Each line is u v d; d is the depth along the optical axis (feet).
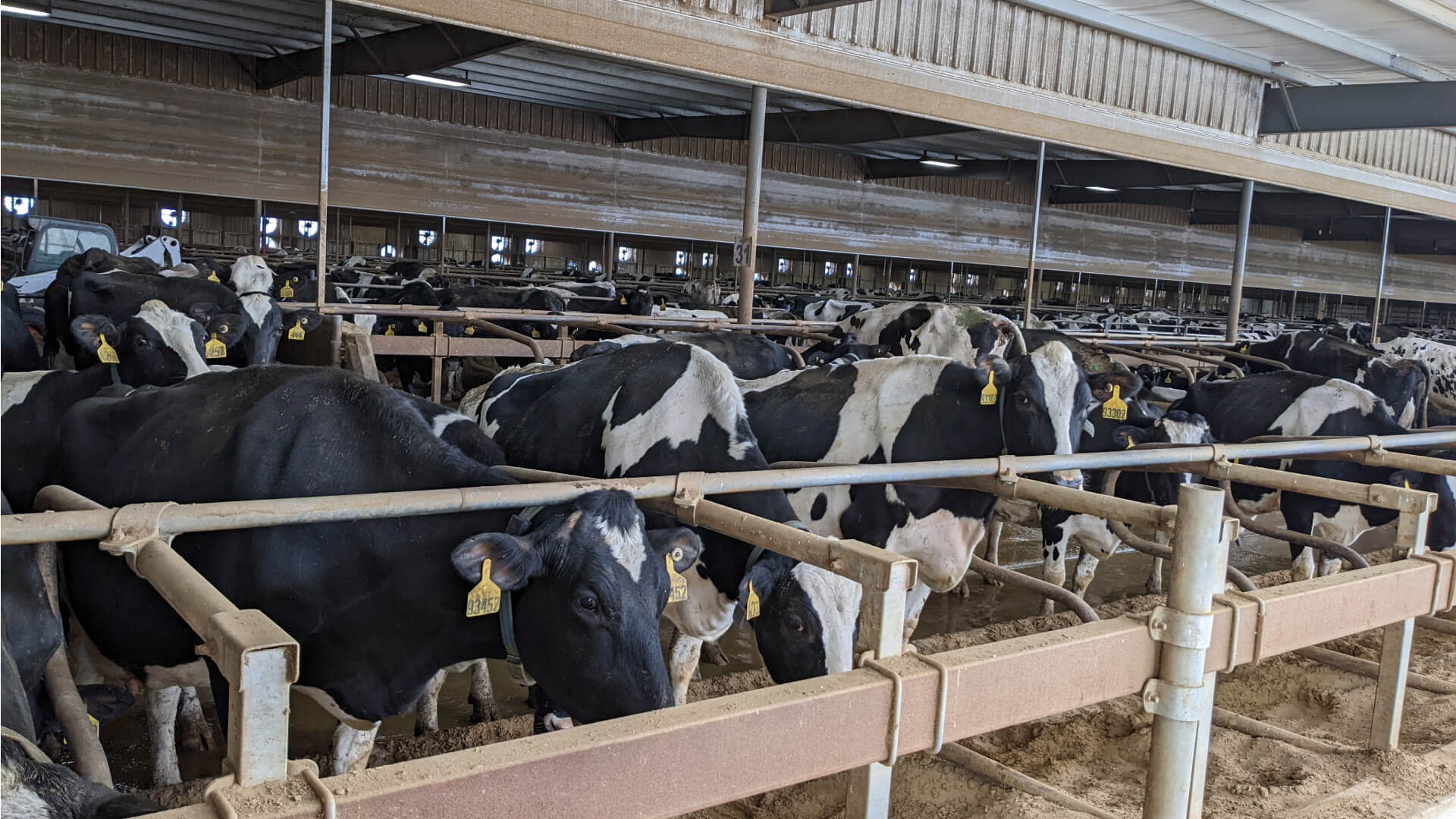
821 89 36.27
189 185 55.16
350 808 4.08
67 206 69.46
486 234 80.79
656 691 8.31
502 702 15.52
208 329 19.47
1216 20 41.45
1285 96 49.70
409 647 9.27
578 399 14.01
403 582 9.04
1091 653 6.76
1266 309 132.16
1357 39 41.98
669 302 64.54
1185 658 7.11
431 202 61.98
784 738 5.25
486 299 46.14
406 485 9.29
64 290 23.26
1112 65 45.47
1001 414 14.85
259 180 57.00
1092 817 11.25
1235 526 7.31
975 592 22.44
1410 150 60.80
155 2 45.65
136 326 17.12
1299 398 22.93
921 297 84.33
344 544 9.09
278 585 9.09
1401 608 9.11
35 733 7.07
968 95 40.81
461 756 4.42
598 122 67.26
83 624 10.07
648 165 69.21
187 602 5.02
